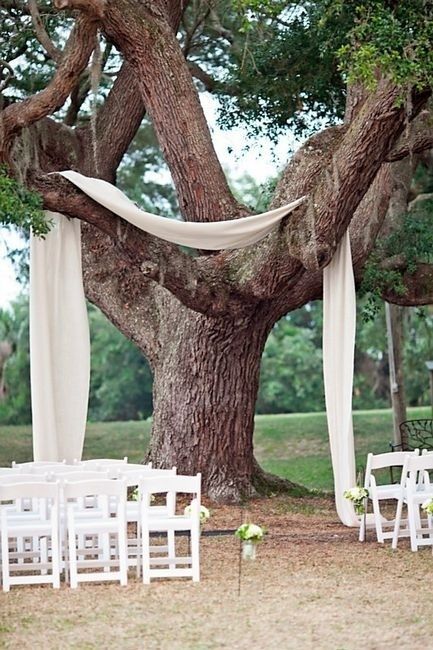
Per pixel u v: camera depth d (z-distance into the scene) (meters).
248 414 14.18
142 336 14.86
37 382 12.09
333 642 6.61
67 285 12.20
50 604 7.74
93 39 11.05
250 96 15.41
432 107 12.24
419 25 10.31
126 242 11.96
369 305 15.12
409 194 18.22
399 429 17.91
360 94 12.06
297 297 13.63
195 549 8.54
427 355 30.34
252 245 12.45
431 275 15.05
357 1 10.79
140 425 28.12
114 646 6.60
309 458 23.48
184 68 12.36
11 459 23.09
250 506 13.48
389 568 8.97
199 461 14.01
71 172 11.59
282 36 14.84
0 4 14.16
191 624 7.10
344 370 11.58
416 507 9.86
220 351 13.87
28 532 8.52
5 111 11.15
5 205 10.38
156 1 13.08
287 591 8.09
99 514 9.28
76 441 12.23
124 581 8.37
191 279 12.46
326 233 11.31
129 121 14.46
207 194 12.74
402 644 6.55
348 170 11.05
